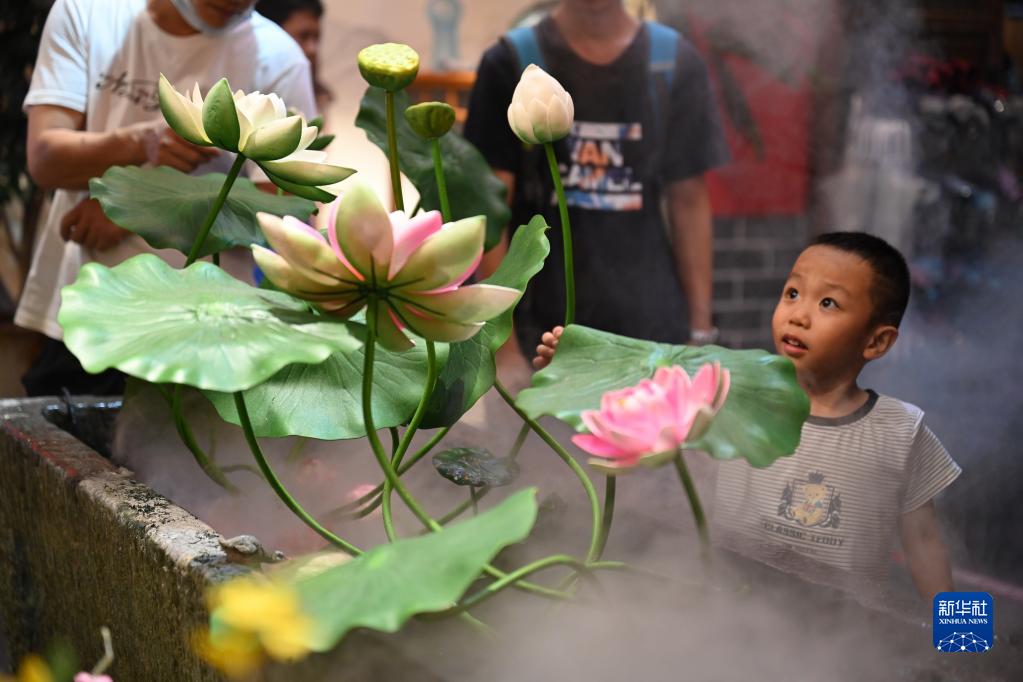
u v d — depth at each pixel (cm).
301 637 68
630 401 72
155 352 80
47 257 199
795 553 114
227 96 93
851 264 144
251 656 85
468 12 419
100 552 113
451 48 419
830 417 149
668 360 90
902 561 171
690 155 229
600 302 226
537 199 227
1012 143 377
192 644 93
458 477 109
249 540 95
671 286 232
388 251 78
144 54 184
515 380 192
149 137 173
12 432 141
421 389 105
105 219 181
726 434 80
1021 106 379
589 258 225
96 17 184
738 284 414
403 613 67
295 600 72
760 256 414
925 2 388
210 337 82
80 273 90
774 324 150
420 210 146
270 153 96
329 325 87
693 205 232
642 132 224
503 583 84
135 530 103
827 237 150
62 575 126
